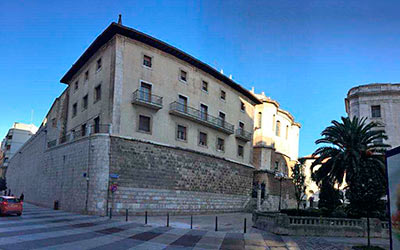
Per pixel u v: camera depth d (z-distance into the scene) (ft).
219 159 111.55
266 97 154.51
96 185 77.36
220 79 119.03
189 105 102.83
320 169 73.51
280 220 54.60
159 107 89.92
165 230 54.29
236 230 58.59
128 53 88.33
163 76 95.71
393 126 132.16
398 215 27.37
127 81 86.43
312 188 187.21
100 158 78.59
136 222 64.28
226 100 121.70
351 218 61.31
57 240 39.32
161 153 89.71
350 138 67.77
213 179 107.24
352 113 142.51
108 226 56.24
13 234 41.88
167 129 93.71
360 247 43.55
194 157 100.37
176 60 101.04
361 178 53.93
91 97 95.86
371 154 66.28
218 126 110.93
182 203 93.09
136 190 81.87
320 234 54.34
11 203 68.13
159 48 95.76
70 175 90.27
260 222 61.26
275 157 153.69
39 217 67.26
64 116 117.08
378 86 139.13
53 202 99.14
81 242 39.04
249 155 132.46
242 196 122.42
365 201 49.44
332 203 82.74
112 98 83.25
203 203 101.04
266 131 147.02
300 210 80.89
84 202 79.41
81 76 107.04
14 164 196.13
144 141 85.81
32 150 146.92
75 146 90.74
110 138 79.97
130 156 82.43
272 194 140.36
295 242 47.21
